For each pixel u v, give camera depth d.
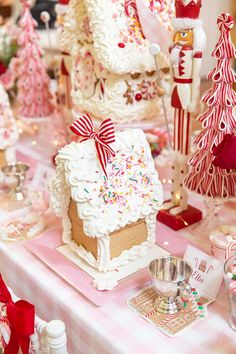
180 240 1.27
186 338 0.97
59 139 1.89
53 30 2.63
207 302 1.06
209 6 2.06
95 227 1.08
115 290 1.09
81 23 1.44
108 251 1.12
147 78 1.43
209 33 2.09
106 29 1.32
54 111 2.00
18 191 1.52
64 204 1.19
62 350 0.92
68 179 1.08
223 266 1.02
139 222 1.18
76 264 1.18
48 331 0.90
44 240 1.29
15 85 2.19
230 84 1.11
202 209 1.44
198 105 1.21
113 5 1.34
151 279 1.03
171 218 1.34
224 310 1.05
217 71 1.10
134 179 1.15
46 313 1.16
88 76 1.48
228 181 1.18
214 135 1.14
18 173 1.53
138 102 1.44
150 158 1.18
